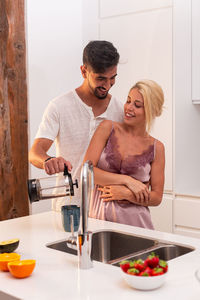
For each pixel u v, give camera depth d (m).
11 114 2.90
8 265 1.27
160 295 1.12
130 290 1.16
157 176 2.12
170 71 2.95
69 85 3.33
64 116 2.29
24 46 2.96
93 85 2.18
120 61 3.21
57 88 3.22
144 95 2.00
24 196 2.99
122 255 1.79
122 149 2.08
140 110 2.03
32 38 3.02
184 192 2.92
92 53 2.12
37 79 3.06
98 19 3.31
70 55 3.32
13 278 1.27
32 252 1.52
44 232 1.80
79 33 3.39
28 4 2.98
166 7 2.94
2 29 2.84
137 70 3.12
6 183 2.88
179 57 2.88
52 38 3.17
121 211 2.04
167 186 2.99
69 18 3.30
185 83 2.89
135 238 1.75
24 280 1.25
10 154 2.90
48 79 3.15
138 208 2.06
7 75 2.87
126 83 3.19
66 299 1.10
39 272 1.32
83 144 2.32
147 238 1.70
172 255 1.60
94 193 2.12
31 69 3.02
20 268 1.25
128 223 2.04
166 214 3.00
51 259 1.44
